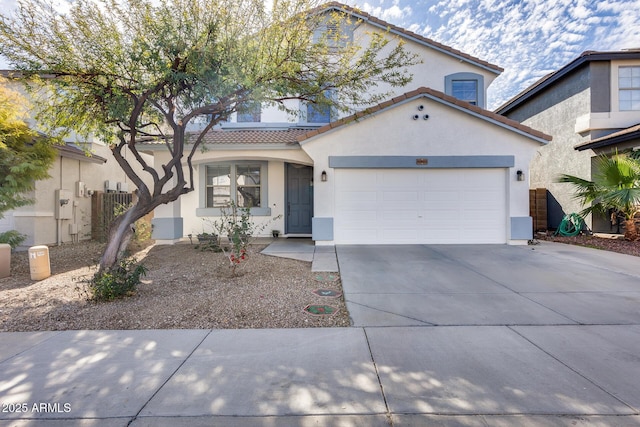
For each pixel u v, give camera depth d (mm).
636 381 3254
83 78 6441
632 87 13117
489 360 3670
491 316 4949
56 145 11023
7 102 8055
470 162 10766
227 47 6379
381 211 11047
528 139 10734
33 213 11031
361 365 3586
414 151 10812
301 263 8383
